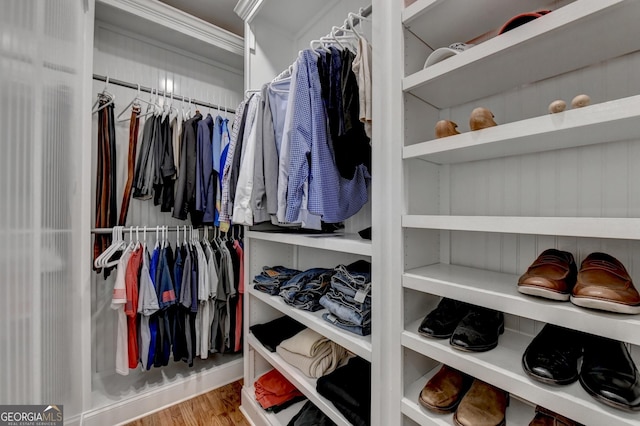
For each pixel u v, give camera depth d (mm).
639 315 518
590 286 562
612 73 737
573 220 551
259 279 1632
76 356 1283
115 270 1754
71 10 1035
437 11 819
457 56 748
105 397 1580
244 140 1446
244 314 1728
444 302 937
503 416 723
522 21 651
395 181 876
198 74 2193
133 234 1928
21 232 477
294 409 1438
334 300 1162
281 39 1885
